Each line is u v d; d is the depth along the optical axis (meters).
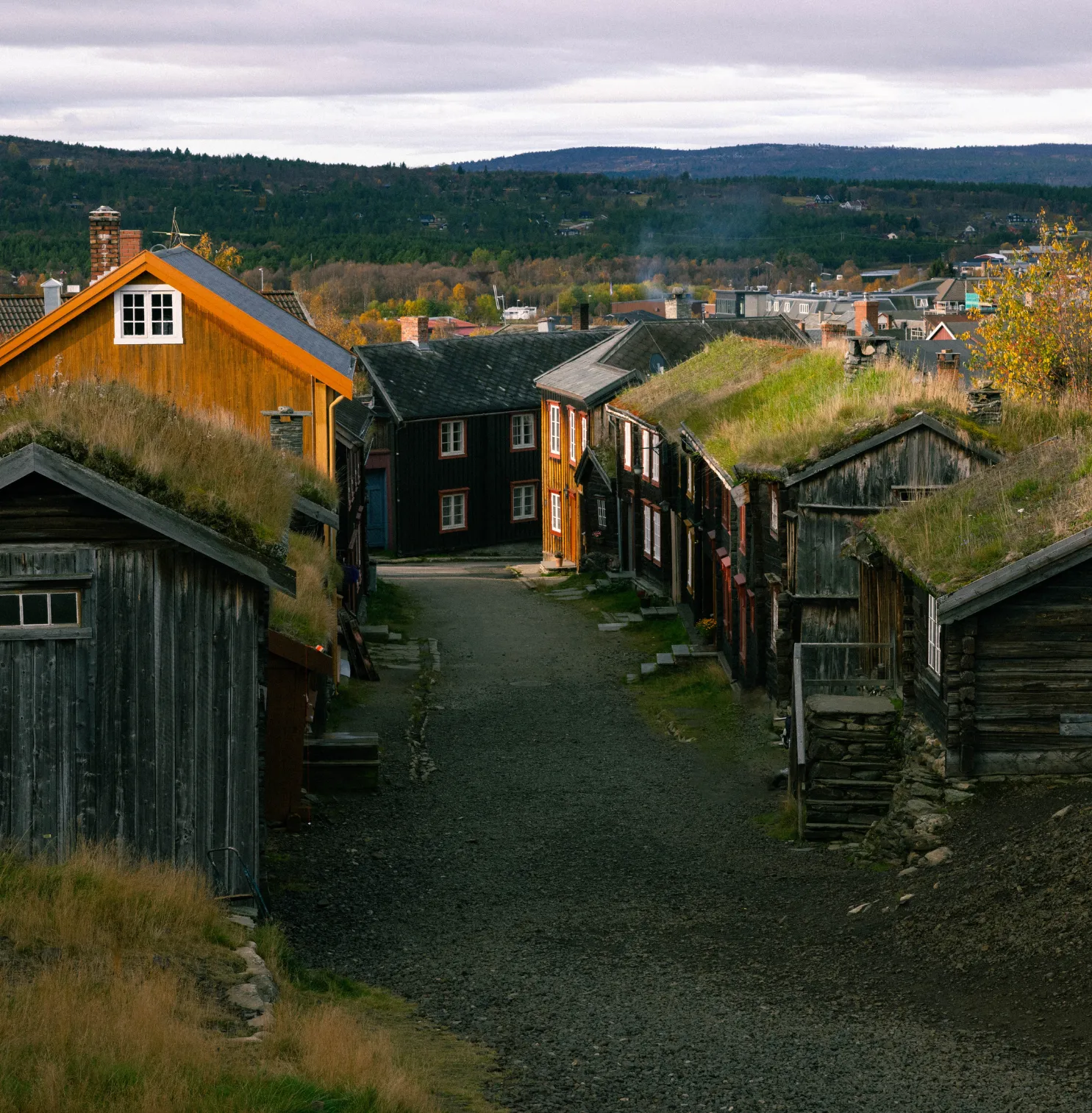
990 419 26.58
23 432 14.03
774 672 26.92
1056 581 17.16
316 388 31.20
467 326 147.12
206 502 14.48
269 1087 9.02
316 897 17.19
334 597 26.44
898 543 19.39
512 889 17.69
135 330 30.95
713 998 13.08
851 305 164.88
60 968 10.76
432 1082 10.57
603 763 24.44
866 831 18.75
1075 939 12.44
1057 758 17.34
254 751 14.82
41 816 14.35
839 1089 10.39
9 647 14.24
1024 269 50.19
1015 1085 10.05
